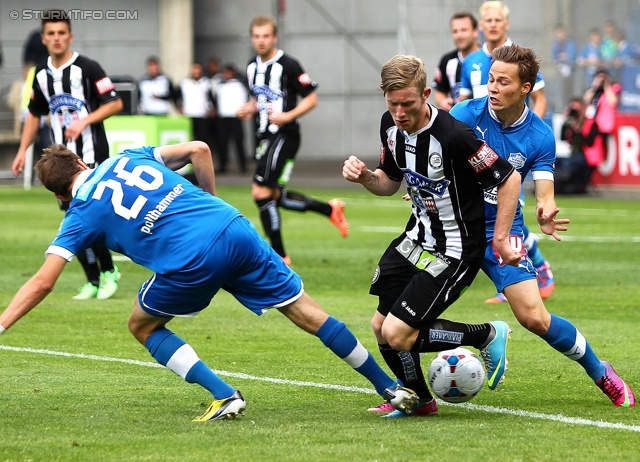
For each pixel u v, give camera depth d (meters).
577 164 48.94
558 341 13.27
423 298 12.43
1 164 62.72
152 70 59.91
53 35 22.64
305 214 44.78
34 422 12.34
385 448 11.10
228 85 63.28
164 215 12.05
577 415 12.84
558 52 51.72
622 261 29.17
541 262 22.47
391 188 13.16
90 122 22.38
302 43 76.75
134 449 11.05
